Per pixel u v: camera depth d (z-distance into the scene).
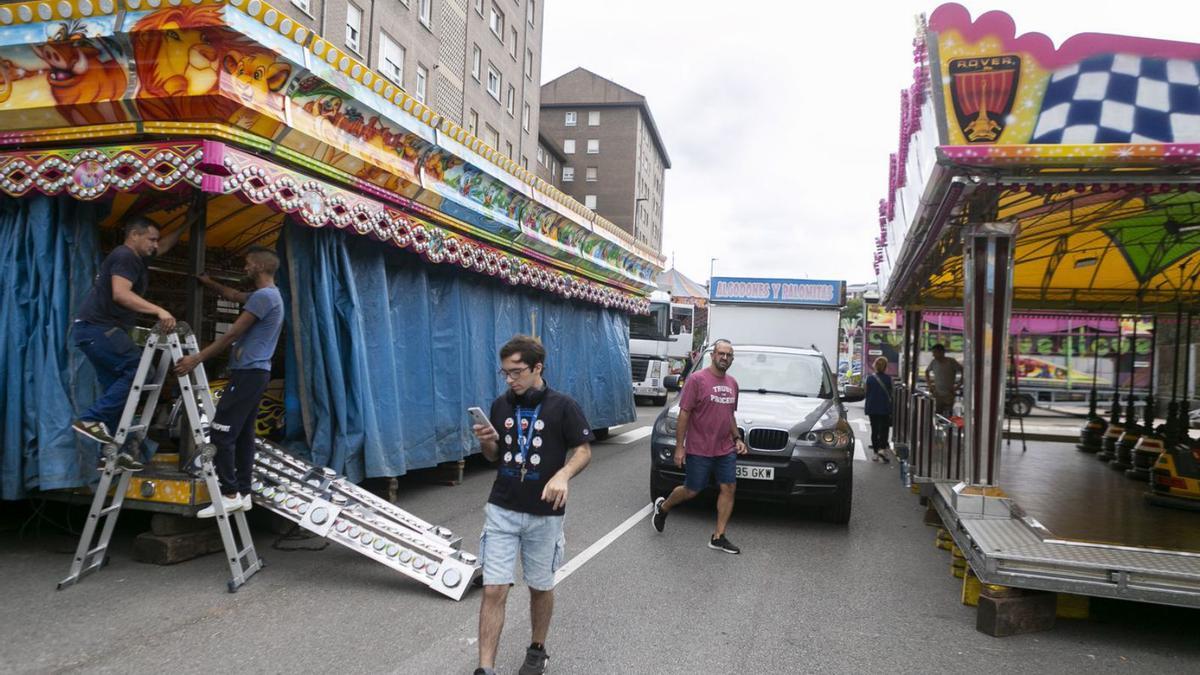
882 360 13.49
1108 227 7.78
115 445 4.85
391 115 6.86
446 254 8.13
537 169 48.03
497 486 3.63
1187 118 4.68
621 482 9.74
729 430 6.54
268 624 4.36
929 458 8.03
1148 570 4.44
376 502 6.03
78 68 5.28
